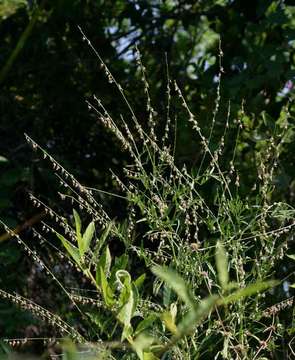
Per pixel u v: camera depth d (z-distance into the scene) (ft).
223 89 11.44
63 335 7.66
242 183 10.41
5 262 10.27
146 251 7.41
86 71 12.95
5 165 11.39
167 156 7.65
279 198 10.25
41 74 12.75
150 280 9.73
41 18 12.90
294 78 11.13
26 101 12.64
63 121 12.72
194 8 13.58
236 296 3.41
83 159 12.53
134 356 5.93
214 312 7.13
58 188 11.63
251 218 7.95
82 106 12.67
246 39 11.88
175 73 13.00
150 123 8.11
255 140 11.09
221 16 13.06
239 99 11.43
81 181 12.30
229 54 12.26
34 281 10.98
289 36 11.31
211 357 7.50
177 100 11.53
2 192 10.72
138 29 13.56
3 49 12.68
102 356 4.53
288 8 12.21
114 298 4.79
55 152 12.41
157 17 13.47
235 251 7.13
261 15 11.91
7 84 12.69
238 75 11.33
